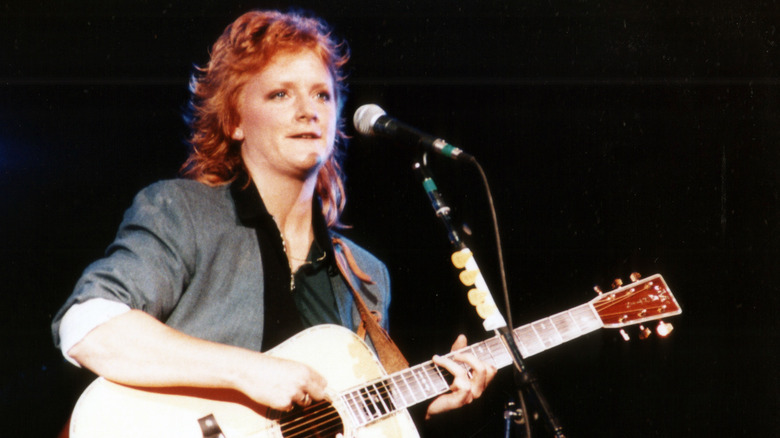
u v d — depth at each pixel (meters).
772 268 6.99
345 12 6.69
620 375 7.09
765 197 7.02
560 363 7.13
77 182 6.38
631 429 7.02
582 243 7.06
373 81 6.82
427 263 6.84
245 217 4.29
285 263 4.36
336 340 4.30
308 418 4.05
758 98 7.04
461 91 6.94
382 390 4.29
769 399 6.92
